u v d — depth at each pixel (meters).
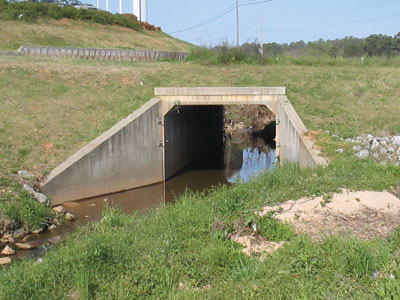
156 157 19.67
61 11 45.31
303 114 18.73
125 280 7.20
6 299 6.67
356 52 42.81
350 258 7.19
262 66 27.17
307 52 34.94
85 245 8.62
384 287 6.46
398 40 49.56
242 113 38.88
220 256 7.77
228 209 10.02
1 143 16.42
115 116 18.97
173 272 7.45
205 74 24.11
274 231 8.67
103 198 17.00
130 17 52.91
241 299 6.45
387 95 20.92
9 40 35.22
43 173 15.52
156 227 9.73
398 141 16.06
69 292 7.01
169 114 20.75
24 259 9.59
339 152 15.07
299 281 6.78
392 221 9.05
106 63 26.50
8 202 12.63
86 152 16.58
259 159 26.69
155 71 24.20
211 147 30.03
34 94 20.09
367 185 11.36
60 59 26.84
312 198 10.59
